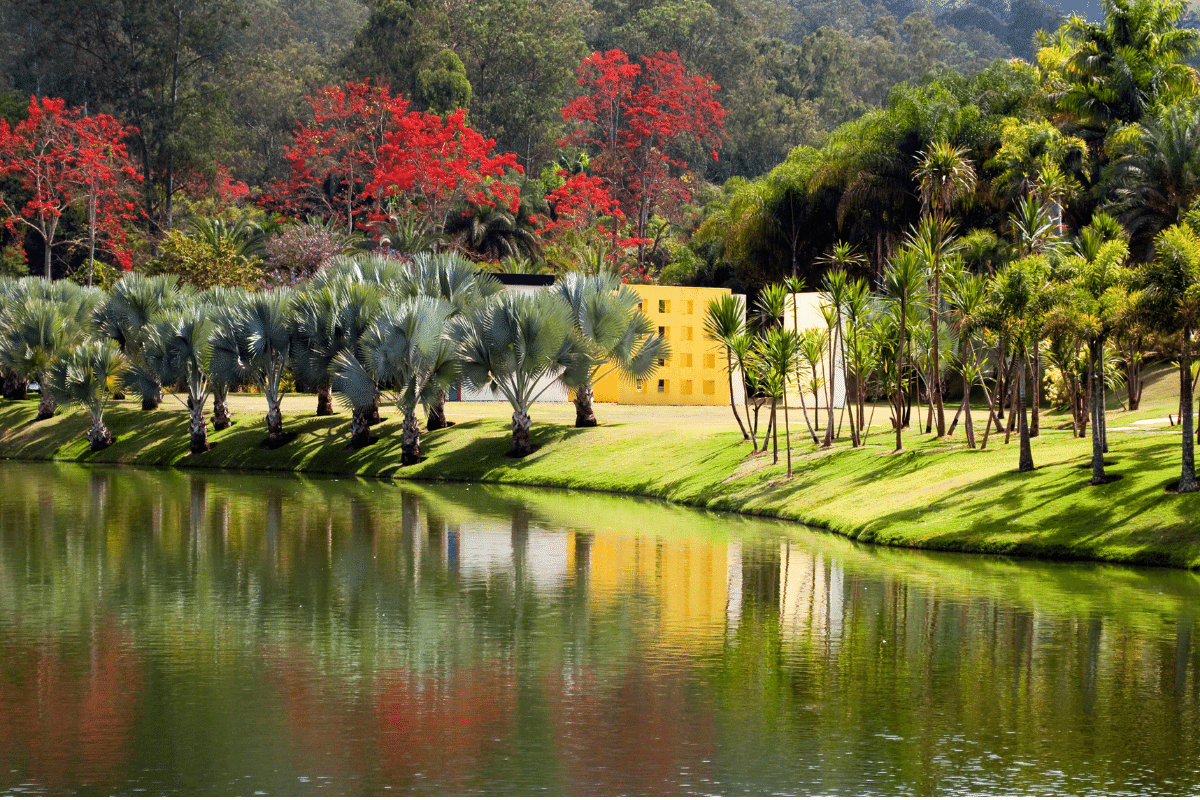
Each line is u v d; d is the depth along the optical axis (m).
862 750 17.31
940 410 43.97
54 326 72.62
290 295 62.31
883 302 48.62
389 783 15.91
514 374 56.84
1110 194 65.75
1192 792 15.72
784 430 52.34
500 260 105.56
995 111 74.81
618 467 52.34
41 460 68.38
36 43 122.50
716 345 77.50
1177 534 31.38
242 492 51.22
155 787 15.73
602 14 162.00
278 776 16.14
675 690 20.36
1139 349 40.06
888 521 36.75
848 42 191.75
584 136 138.62
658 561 33.34
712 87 136.12
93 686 20.50
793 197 84.00
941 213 45.69
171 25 119.75
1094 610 26.36
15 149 101.81
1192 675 21.25
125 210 105.56
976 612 26.28
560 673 21.47
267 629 25.00
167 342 63.81
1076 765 16.69
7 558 34.16
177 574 31.62
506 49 136.50
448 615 26.45
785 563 32.72
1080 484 35.22
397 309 56.56
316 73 139.88
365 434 61.31
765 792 15.66
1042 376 59.31
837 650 23.12
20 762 16.66
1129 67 72.31
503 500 48.22
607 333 56.00
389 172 101.00
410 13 127.25
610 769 16.50
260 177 135.00
